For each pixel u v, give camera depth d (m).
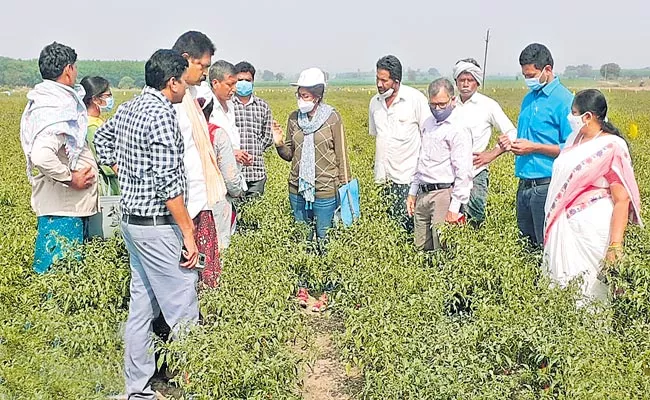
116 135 5.03
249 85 8.21
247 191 8.55
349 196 7.56
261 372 4.65
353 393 5.55
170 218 4.95
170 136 4.73
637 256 5.73
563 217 5.90
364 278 6.05
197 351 4.60
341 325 6.87
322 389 5.68
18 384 4.57
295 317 5.55
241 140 8.37
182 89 5.00
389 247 7.04
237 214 8.26
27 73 127.00
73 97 6.00
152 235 4.91
